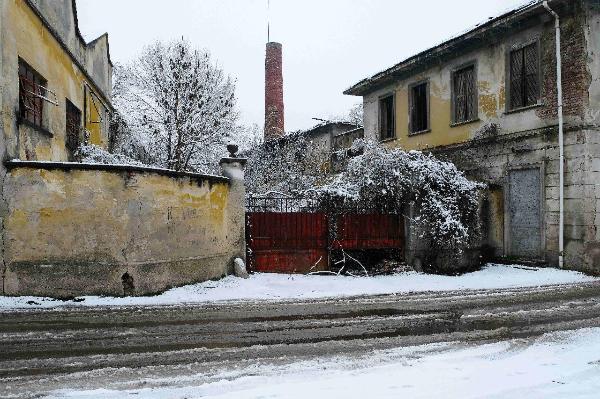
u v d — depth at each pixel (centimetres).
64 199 927
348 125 2672
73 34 1520
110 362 550
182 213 1030
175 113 2005
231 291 1015
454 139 1719
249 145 2520
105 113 2077
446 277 1220
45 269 920
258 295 988
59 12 1372
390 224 1323
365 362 558
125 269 933
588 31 1288
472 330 705
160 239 981
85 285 923
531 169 1425
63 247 923
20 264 920
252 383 488
